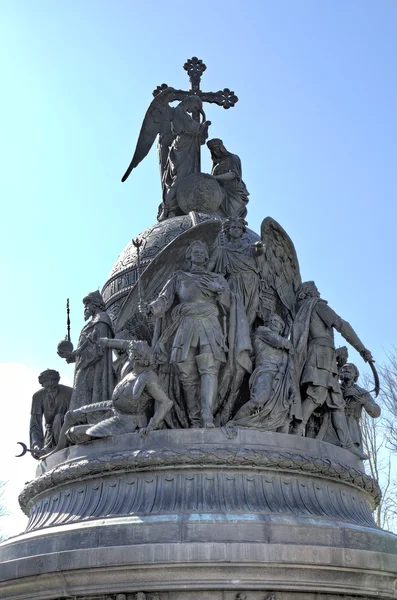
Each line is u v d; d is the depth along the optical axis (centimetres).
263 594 1169
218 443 1330
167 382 1441
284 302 1622
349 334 1589
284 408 1409
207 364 1402
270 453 1321
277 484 1326
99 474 1334
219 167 1978
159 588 1148
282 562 1159
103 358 1547
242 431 1350
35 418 1692
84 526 1245
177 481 1295
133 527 1206
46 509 1398
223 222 1675
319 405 1512
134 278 1761
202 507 1248
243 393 1466
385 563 1249
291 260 1655
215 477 1299
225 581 1148
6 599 1252
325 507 1344
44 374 1689
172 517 1215
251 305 1570
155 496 1280
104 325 1572
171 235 1773
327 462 1370
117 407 1391
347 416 1617
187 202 1864
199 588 1151
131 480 1312
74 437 1406
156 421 1357
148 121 2062
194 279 1470
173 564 1146
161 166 2053
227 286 1485
